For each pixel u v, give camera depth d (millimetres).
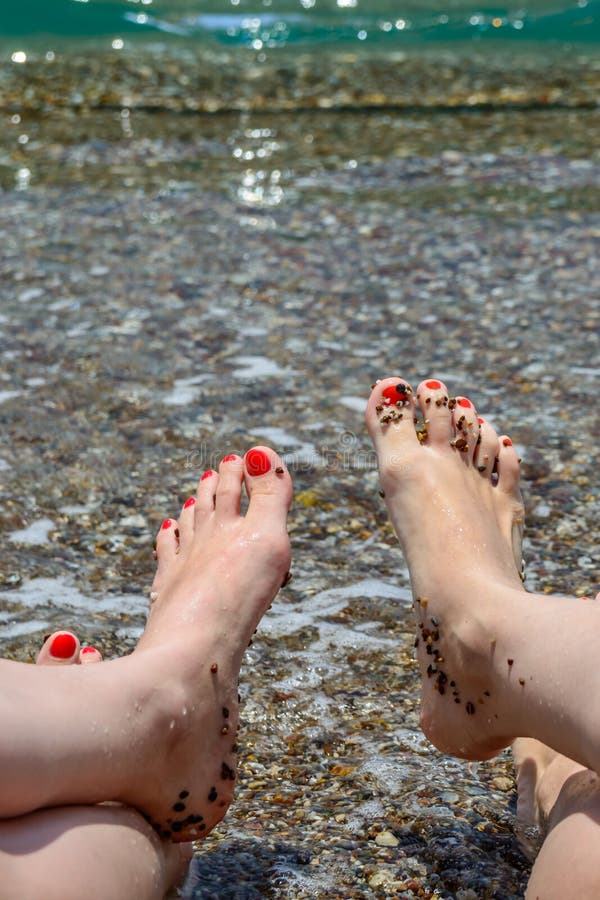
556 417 1594
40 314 1842
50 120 2930
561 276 1985
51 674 1001
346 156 2676
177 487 1480
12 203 2359
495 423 1582
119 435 1563
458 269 2025
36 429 1568
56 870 938
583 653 1004
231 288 1954
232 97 3117
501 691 1051
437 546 1141
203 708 1041
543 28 4008
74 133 2830
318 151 2713
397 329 1796
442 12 4266
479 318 1826
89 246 2135
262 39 3857
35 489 1469
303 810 1117
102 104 3055
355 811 1113
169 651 1045
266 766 1160
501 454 1228
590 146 2711
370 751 1172
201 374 1688
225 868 1066
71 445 1542
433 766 1156
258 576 1098
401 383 1237
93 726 988
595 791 998
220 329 1799
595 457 1522
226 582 1090
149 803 1025
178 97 3117
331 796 1130
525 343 1752
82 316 1839
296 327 1807
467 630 1080
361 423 1590
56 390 1648
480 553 1136
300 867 1066
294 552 1396
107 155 2678
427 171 2559
